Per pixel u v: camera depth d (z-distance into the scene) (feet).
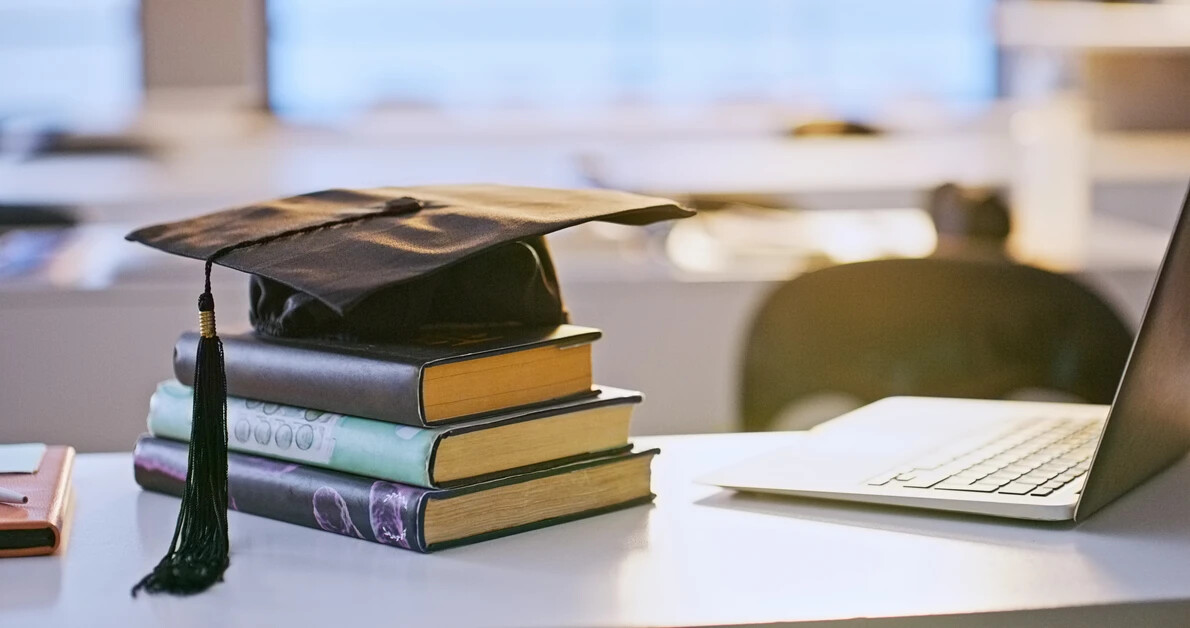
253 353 2.32
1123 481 2.26
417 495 2.02
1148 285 7.32
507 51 11.66
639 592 1.83
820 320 4.87
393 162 10.97
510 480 2.12
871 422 2.94
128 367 6.45
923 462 2.49
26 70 10.86
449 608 1.77
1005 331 4.81
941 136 11.34
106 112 10.88
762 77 12.03
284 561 2.00
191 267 6.80
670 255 7.38
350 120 11.37
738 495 2.42
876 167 10.57
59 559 2.03
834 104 12.04
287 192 9.93
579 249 7.51
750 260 7.24
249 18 11.07
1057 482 2.29
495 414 2.12
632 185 9.96
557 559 2.00
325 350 2.19
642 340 6.93
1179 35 10.09
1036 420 2.93
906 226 8.29
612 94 11.82
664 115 11.66
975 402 3.21
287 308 2.31
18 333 6.36
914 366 4.84
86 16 10.87
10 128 10.15
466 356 2.07
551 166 11.07
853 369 4.86
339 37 11.47
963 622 1.74
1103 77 11.38
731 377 7.00
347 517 2.12
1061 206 8.66
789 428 6.22
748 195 9.39
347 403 2.15
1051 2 10.42
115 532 2.21
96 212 8.98
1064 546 2.04
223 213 2.46
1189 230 1.94
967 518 2.22
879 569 1.93
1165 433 2.41
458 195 2.45
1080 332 4.75
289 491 2.21
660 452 2.56
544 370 2.22
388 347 2.17
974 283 4.83
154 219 9.09
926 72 12.17
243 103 11.12
